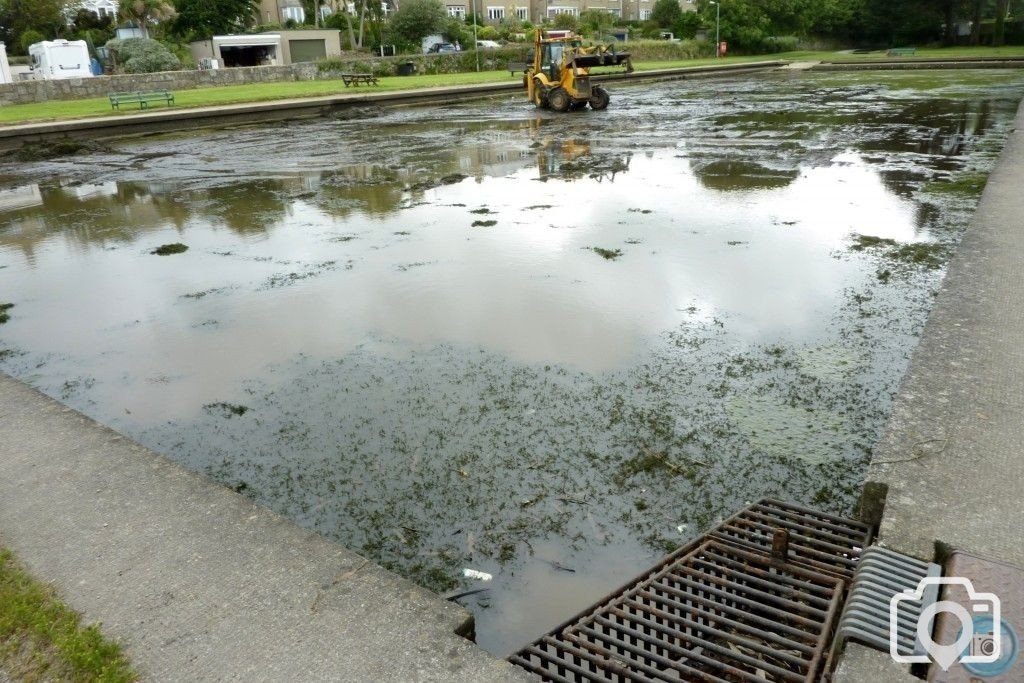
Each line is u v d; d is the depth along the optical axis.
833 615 2.39
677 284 6.17
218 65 44.19
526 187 10.68
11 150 17.91
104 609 2.38
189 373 4.99
